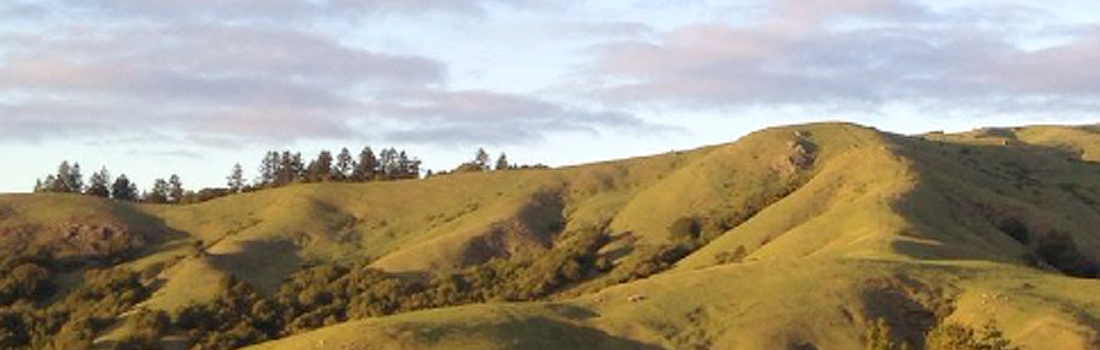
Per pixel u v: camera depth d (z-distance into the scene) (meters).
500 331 81.50
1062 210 169.25
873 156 167.88
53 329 151.50
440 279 167.88
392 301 155.25
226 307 152.62
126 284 167.75
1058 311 83.88
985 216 150.25
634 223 181.88
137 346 138.00
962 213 145.88
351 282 164.00
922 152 187.12
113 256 185.62
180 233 198.75
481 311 85.69
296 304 157.00
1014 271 95.25
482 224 187.25
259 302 154.75
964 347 75.19
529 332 82.38
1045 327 81.44
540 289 156.25
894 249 110.12
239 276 171.75
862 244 114.25
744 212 171.50
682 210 183.38
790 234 138.12
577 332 84.38
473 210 198.62
